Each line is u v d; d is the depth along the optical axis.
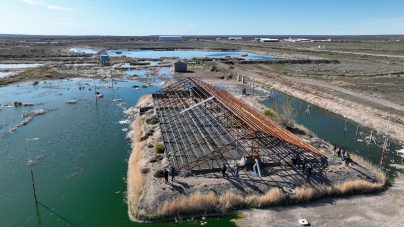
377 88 77.75
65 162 39.06
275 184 30.58
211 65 118.75
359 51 185.12
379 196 30.61
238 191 29.38
